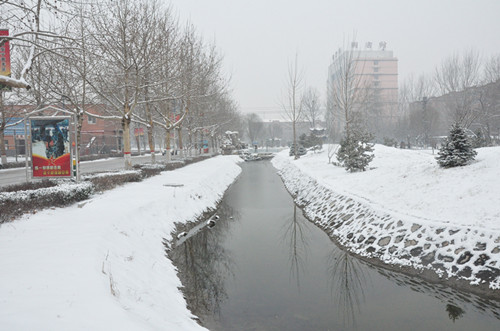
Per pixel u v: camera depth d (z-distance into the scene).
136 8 15.86
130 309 4.14
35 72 14.38
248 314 5.32
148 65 15.52
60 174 10.64
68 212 8.12
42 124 10.54
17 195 8.47
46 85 14.28
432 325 4.89
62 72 14.41
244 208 14.46
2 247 5.48
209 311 5.43
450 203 7.87
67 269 4.59
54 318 3.32
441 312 5.27
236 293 6.14
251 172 30.97
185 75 20.05
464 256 6.19
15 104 21.16
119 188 12.56
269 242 9.48
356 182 13.07
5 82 7.75
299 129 89.19
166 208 10.22
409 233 7.49
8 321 3.17
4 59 8.74
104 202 9.41
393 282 6.48
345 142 20.22
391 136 56.25
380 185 11.32
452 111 32.00
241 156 52.06
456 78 35.41
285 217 12.63
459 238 6.52
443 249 6.59
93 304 3.71
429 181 9.75
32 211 7.91
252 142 80.19
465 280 5.82
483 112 29.64
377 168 15.50
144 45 15.27
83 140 42.12
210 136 49.03
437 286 6.04
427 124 39.41
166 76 18.77
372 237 8.26
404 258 7.04
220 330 4.80
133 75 16.12
